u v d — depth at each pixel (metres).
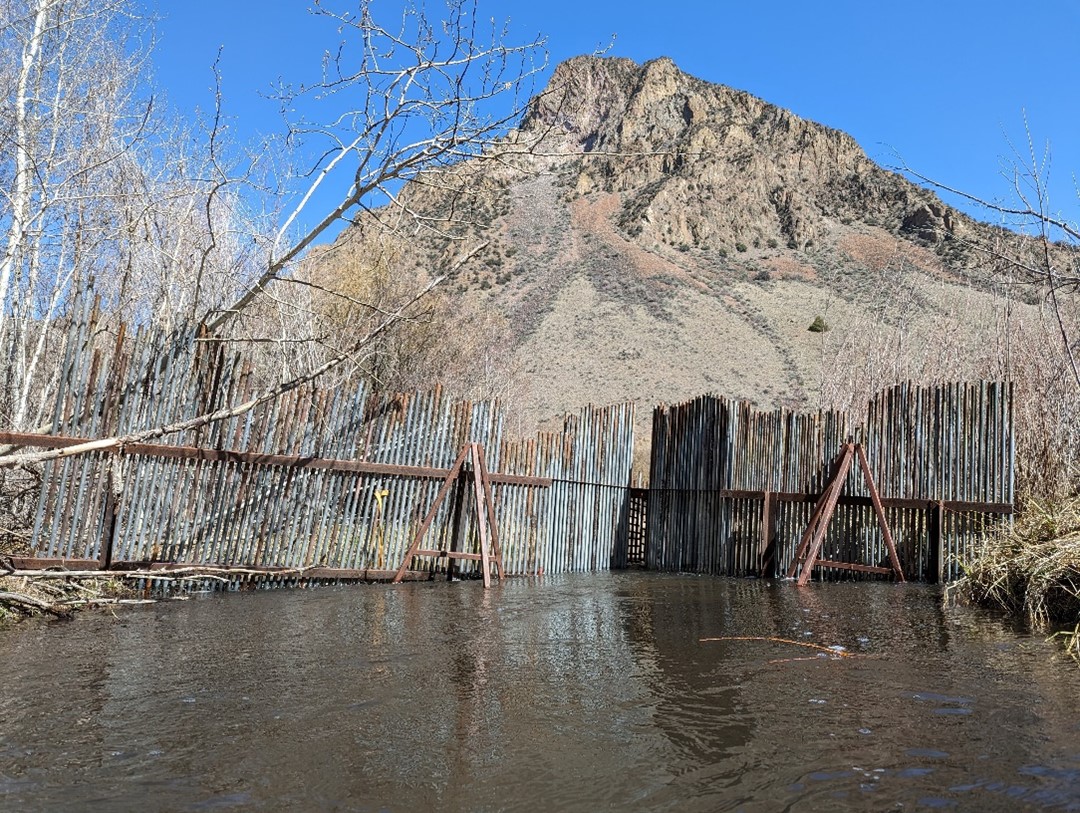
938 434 9.71
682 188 89.06
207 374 7.70
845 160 102.50
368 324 14.28
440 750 3.46
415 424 9.20
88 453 6.98
